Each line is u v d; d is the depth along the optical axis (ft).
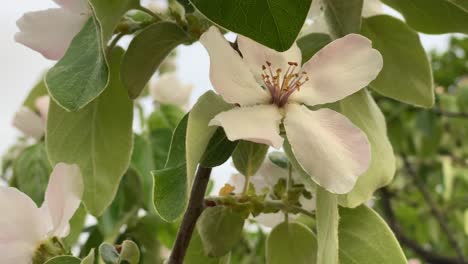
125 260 0.83
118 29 0.88
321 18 0.91
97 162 0.93
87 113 0.92
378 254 0.80
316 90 0.78
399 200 2.87
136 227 1.21
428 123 2.40
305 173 0.79
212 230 0.86
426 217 2.81
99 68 0.76
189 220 0.84
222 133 0.77
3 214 0.81
